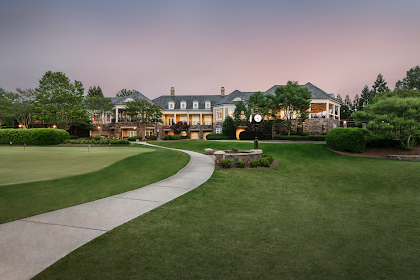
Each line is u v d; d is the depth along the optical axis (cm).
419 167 1177
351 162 1418
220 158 1280
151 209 571
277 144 2145
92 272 302
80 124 4272
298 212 579
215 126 4475
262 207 615
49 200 614
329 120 3419
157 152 1809
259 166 1266
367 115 1734
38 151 1853
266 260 344
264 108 3017
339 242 411
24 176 863
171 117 5109
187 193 729
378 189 829
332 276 306
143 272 305
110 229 445
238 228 467
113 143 3153
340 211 592
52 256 340
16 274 293
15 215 505
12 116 3875
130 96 4559
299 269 322
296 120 3262
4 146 2608
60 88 3700
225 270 315
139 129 4216
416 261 348
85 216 512
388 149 1745
